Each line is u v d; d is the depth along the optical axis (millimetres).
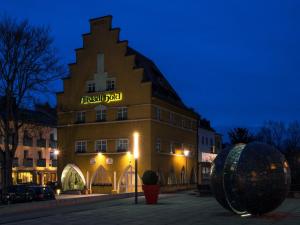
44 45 50531
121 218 22250
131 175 54906
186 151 60344
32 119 54500
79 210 27438
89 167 56344
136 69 54938
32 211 27906
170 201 34469
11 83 44969
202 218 21656
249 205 20828
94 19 58031
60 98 59531
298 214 23094
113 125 55531
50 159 78312
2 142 66750
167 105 58375
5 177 46469
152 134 53688
